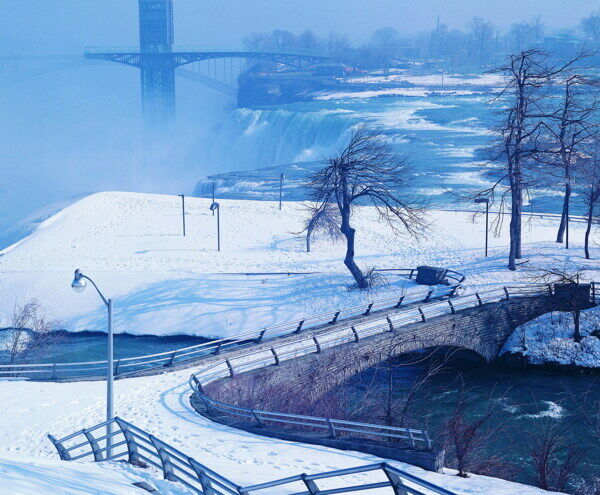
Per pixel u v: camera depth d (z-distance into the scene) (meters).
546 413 33.25
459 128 142.62
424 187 88.75
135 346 43.34
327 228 58.41
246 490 11.40
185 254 57.47
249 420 24.98
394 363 39.00
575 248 52.78
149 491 12.94
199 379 30.34
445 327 38.00
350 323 37.97
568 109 49.69
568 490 24.48
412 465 19.38
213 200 73.31
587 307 41.31
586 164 51.41
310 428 25.23
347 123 131.38
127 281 50.78
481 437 26.12
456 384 37.44
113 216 69.31
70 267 54.44
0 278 52.28
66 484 11.27
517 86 48.47
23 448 24.20
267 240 61.09
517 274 47.25
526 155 49.00
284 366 31.22
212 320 44.78
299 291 47.47
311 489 10.52
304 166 116.00
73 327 46.38
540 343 40.22
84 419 26.48
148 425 24.69
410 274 48.94
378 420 26.86
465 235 59.25
